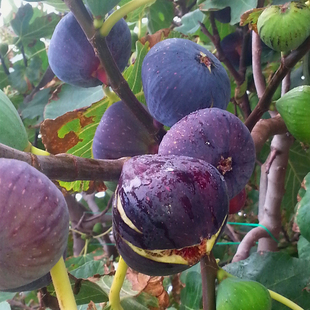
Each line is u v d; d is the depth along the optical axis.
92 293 0.27
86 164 0.15
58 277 0.14
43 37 0.56
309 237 0.27
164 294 0.28
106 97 0.27
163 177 0.14
